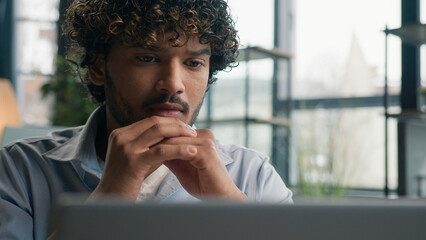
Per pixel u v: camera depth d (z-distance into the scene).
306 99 4.44
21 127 1.26
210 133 0.77
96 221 0.23
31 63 5.75
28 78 5.76
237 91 4.70
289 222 0.24
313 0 4.43
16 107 3.88
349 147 3.89
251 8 4.69
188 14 0.81
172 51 0.82
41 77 5.71
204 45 0.84
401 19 3.75
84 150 0.93
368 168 3.96
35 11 5.75
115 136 0.73
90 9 0.91
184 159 0.75
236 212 0.24
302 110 4.43
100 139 0.98
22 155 0.95
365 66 4.16
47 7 5.74
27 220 0.89
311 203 0.24
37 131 1.26
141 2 0.82
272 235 0.24
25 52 5.77
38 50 5.75
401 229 0.24
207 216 0.24
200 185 0.78
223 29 0.93
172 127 0.75
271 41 4.62
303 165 3.45
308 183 3.33
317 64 4.41
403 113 2.98
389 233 0.24
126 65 0.83
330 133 3.83
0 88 3.79
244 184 1.04
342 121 4.11
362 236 0.24
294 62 4.52
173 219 0.24
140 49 0.81
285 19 4.56
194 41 0.83
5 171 0.93
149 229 0.23
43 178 0.94
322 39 4.39
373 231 0.24
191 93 0.84
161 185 0.93
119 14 0.83
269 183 1.06
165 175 0.94
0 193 0.89
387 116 3.02
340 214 0.24
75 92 4.18
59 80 4.30
